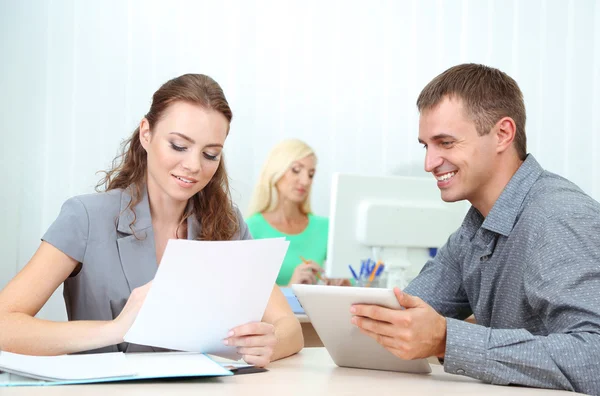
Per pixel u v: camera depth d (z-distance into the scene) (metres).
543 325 1.45
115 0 3.45
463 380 1.32
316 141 3.77
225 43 3.62
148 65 3.49
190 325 1.29
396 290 1.24
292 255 3.46
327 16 3.77
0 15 3.33
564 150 4.14
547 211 1.41
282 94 3.71
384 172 3.88
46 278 1.51
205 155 1.57
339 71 3.79
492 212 1.52
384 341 1.27
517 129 1.55
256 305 1.34
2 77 3.33
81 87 3.42
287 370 1.37
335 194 2.29
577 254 1.33
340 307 1.32
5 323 1.36
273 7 3.69
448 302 1.75
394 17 3.88
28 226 3.35
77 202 1.60
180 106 1.54
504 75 1.57
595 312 1.27
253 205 3.52
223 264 1.24
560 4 4.12
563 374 1.25
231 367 1.35
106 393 1.04
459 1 3.97
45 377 1.11
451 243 1.76
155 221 1.69
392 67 3.88
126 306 1.35
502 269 1.53
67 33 3.40
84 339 1.33
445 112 1.52
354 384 1.23
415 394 1.14
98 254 1.57
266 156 3.69
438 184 1.57
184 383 1.16
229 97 3.63
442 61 3.96
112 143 3.45
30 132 3.36
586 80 4.16
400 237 2.33
